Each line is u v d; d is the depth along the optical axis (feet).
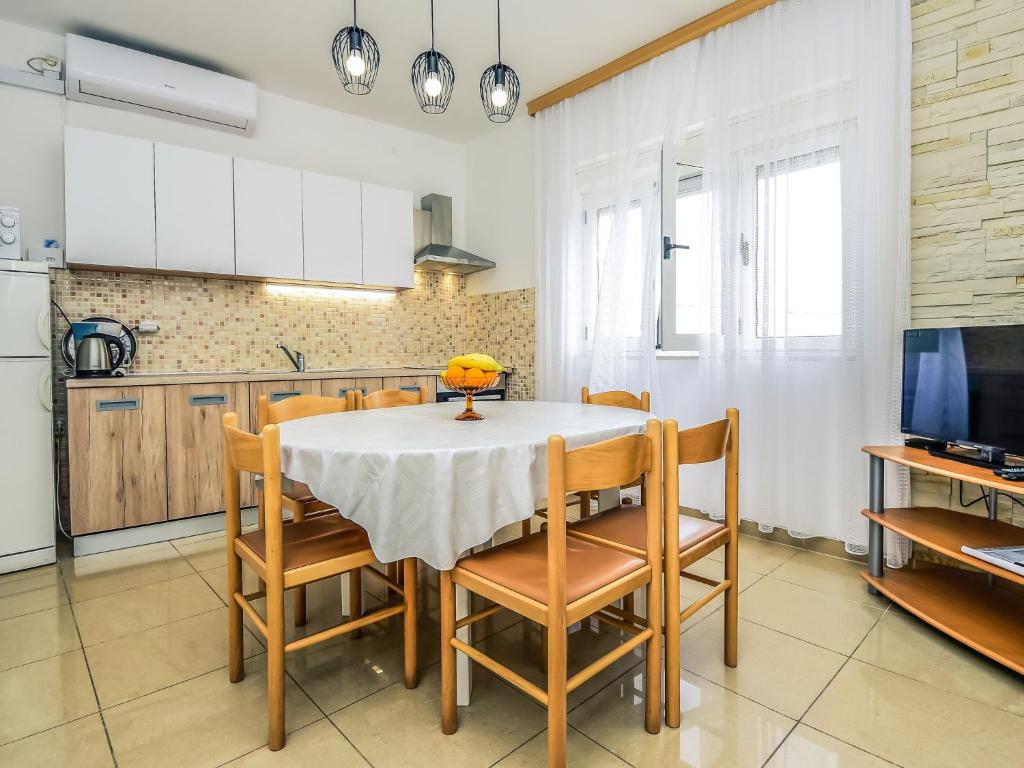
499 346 14.76
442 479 4.24
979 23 7.10
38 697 5.04
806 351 8.61
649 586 4.62
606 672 5.52
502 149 14.47
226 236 10.71
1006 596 6.48
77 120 10.09
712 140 9.50
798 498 8.75
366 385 11.68
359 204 12.58
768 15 8.71
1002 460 6.01
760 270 8.96
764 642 5.98
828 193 8.31
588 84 11.55
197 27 9.72
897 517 6.91
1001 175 7.01
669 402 10.84
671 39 9.95
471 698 5.09
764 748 4.35
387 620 6.71
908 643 5.95
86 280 10.05
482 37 10.17
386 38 10.14
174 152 10.14
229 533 5.18
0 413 8.01
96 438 8.68
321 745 4.44
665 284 10.02
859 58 7.88
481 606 7.07
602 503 6.49
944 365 6.70
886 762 4.18
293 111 12.59
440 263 13.91
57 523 9.93
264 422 6.75
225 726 4.66
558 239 12.42
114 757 4.27
